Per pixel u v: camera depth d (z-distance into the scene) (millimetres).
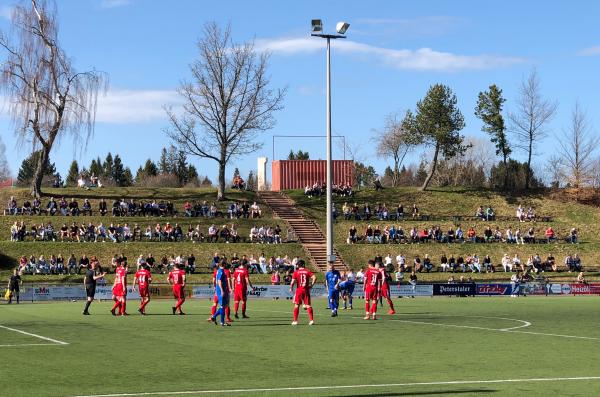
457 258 71312
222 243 70438
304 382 14797
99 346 21016
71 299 50031
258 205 84125
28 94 70875
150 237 69438
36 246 65125
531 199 91688
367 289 31969
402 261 66125
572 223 84438
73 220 72188
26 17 70125
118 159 162000
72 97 72188
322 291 55469
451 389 13930
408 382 14805
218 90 84250
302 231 76750
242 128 84188
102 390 13750
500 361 18109
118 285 34156
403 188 93938
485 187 95125
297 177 94875
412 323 29656
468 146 95688
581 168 98062
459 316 33875
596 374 15984
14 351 19766
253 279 62719
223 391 13648
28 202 72812
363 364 17500
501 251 74312
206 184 146875
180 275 34844
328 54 46344
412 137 94750
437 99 93312
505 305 43375
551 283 58312
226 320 30078
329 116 46094
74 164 155375
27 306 42594
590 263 73250
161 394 13297
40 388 13977
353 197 89375
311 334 24797
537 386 14305
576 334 25125
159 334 24625
